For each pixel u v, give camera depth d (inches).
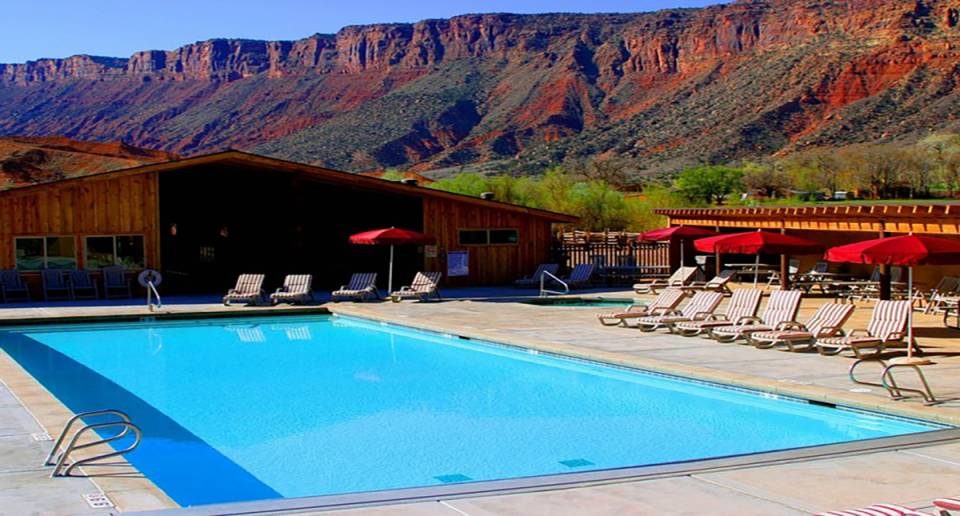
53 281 895.7
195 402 462.3
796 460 280.8
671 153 4566.9
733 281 1060.5
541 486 252.5
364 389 494.0
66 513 231.6
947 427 340.5
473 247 1081.4
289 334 732.0
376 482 318.3
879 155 2770.7
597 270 1069.8
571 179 2123.5
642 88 7091.5
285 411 438.9
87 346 665.6
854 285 872.3
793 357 508.1
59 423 342.0
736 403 436.1
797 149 4146.2
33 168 3144.7
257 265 1146.7
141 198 938.7
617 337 604.4
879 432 370.3
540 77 7091.5
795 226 880.9
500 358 597.9
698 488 250.5
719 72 5797.2
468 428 398.3
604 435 382.3
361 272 1131.3
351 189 1123.9
